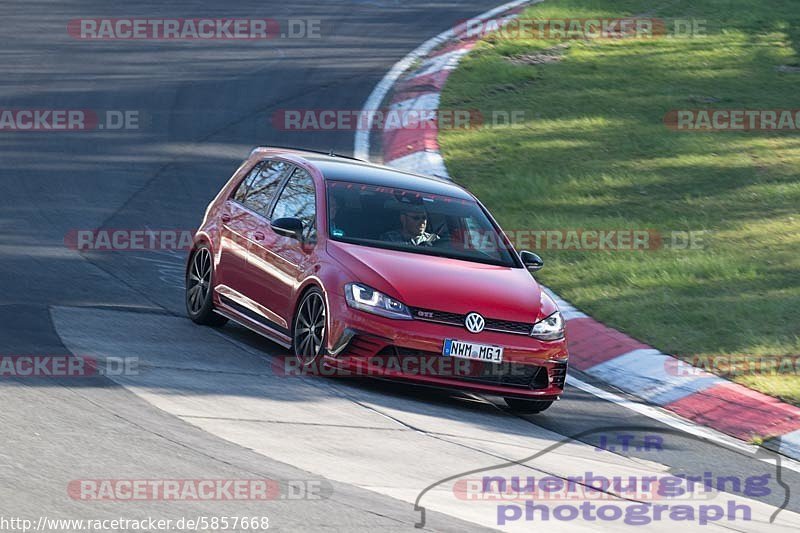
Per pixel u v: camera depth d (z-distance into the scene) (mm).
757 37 96188
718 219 57250
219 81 82938
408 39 99500
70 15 103562
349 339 33062
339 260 34469
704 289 47781
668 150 68562
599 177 63469
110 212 54125
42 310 37969
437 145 69062
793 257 51719
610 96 80000
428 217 37531
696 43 94312
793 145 69875
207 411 28688
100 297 41250
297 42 97000
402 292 33281
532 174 63531
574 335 43094
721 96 80500
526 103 78250
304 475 24594
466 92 80750
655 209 58750
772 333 42656
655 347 41406
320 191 37062
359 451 27125
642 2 108562
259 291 37094
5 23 98188
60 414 26734
